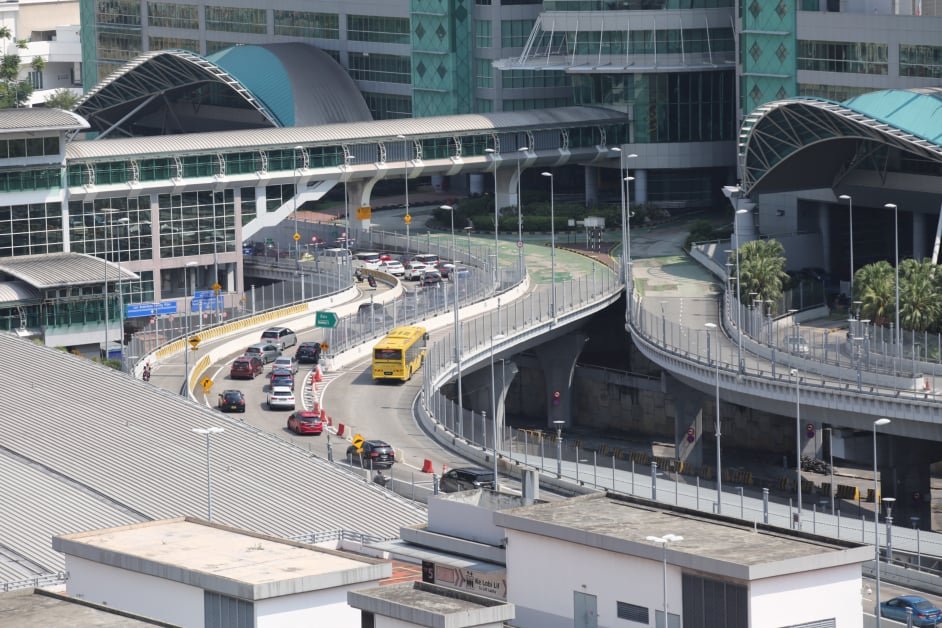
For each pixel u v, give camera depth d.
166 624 188.88
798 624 197.38
